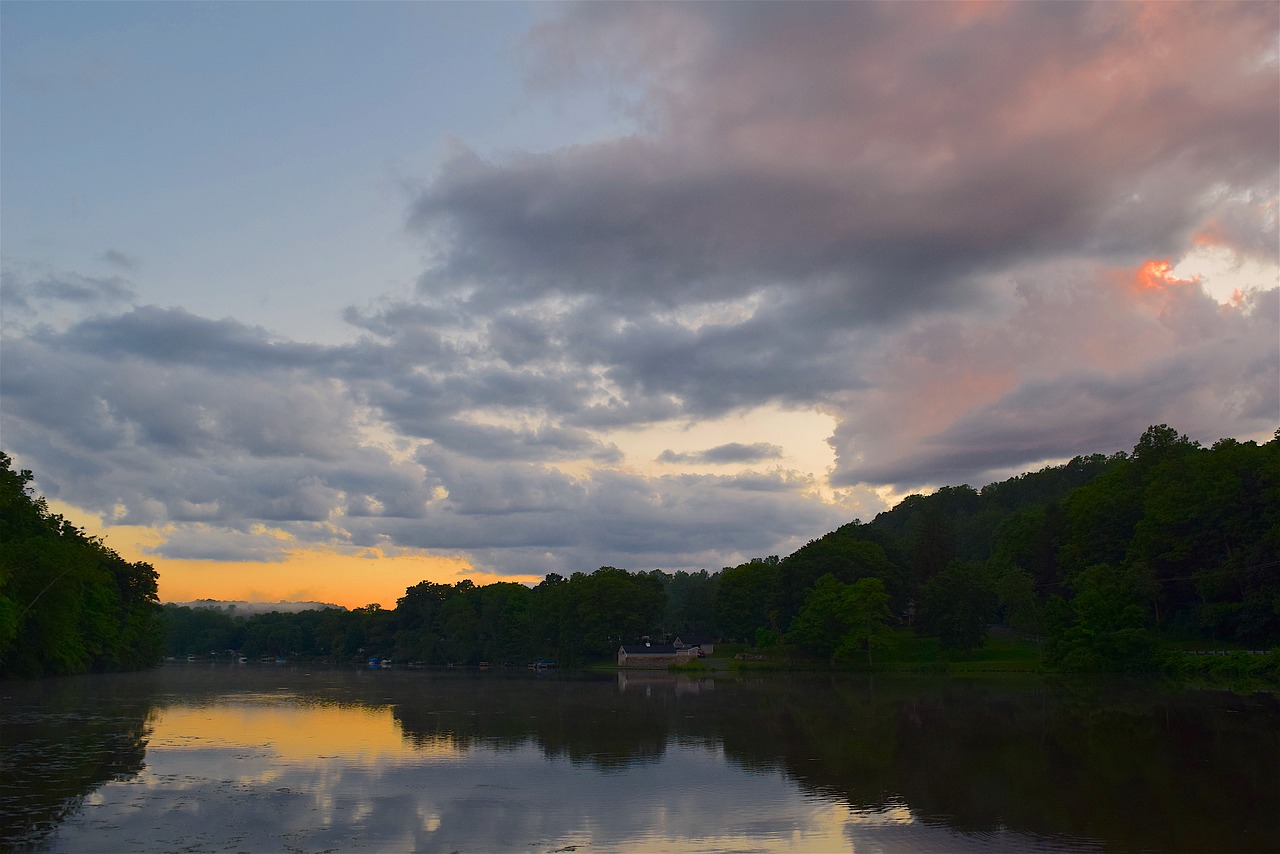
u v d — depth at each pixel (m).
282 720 56.97
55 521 111.88
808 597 145.88
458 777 35.28
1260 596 97.75
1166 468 124.62
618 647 186.75
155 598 147.12
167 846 24.33
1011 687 85.31
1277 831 26.00
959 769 36.81
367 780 34.44
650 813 28.81
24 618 94.81
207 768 36.59
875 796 31.34
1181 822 27.14
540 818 28.14
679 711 64.56
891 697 75.12
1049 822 27.28
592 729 52.47
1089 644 103.06
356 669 188.50
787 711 63.47
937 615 128.50
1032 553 149.38
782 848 24.70
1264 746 42.34
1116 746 42.69
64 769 35.84
